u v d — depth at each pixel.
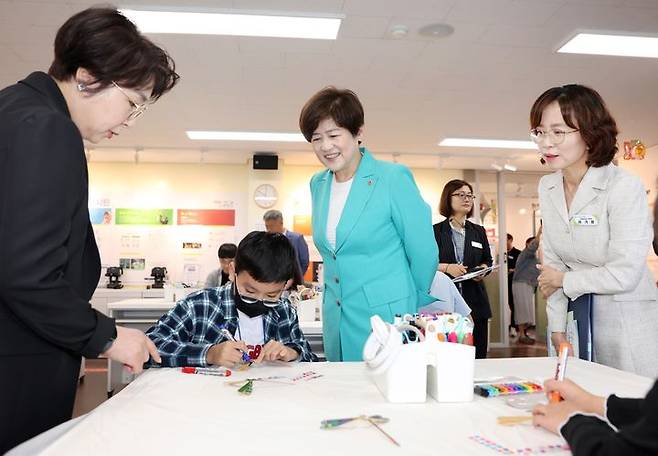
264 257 1.54
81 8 3.14
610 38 3.55
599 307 1.63
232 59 3.90
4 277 0.86
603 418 0.81
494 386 1.17
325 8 3.16
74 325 0.94
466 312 2.71
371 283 1.71
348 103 1.66
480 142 6.42
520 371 1.39
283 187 7.57
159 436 0.85
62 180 0.92
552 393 1.01
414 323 1.23
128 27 1.07
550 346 1.81
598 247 1.62
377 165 1.79
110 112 1.09
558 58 3.88
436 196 7.93
